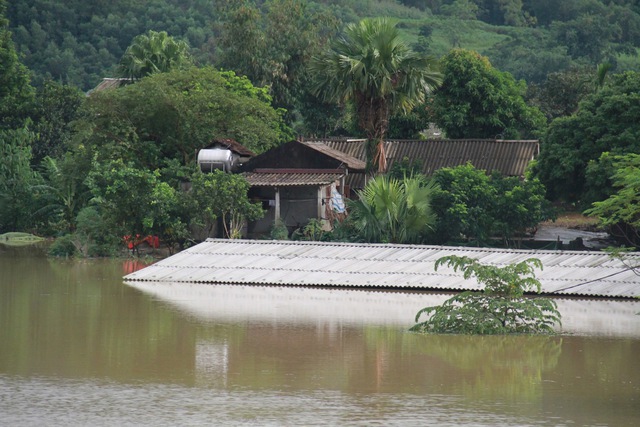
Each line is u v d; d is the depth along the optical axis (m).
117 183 61.00
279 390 25.70
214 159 65.06
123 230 61.66
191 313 38.62
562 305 41.34
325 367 28.58
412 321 36.94
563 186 59.91
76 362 29.09
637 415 23.38
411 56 61.19
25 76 96.38
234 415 23.16
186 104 69.56
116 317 37.47
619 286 43.62
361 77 60.16
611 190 55.16
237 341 32.62
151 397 24.84
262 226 66.25
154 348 31.31
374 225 57.91
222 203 61.00
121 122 69.88
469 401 24.70
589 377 27.45
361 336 33.62
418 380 27.03
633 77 60.44
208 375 27.44
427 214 58.00
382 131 62.53
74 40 184.38
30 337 33.12
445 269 47.00
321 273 47.91
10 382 26.41
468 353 30.78
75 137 71.38
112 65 181.75
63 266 56.34
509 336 33.75
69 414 23.14
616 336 33.78
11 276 50.94
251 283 47.53
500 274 34.38
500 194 59.75
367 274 47.38
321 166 67.31
